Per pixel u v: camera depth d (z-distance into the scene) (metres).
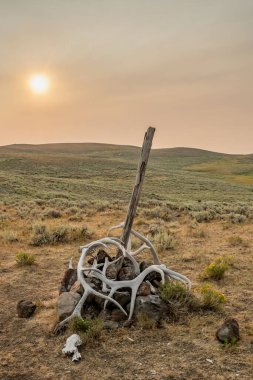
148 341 5.94
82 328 6.22
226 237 15.18
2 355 5.76
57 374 5.16
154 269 7.02
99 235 15.61
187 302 7.01
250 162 176.75
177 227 17.94
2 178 60.22
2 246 13.49
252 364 5.20
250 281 9.06
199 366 5.21
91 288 6.67
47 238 14.11
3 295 8.39
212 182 94.81
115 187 67.25
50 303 7.70
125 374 5.09
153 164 170.62
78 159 132.50
